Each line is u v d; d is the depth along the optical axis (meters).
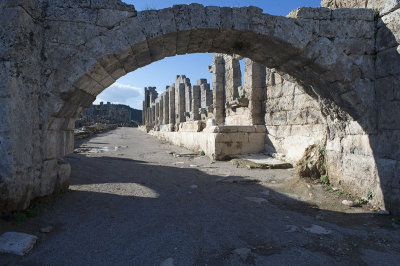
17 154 4.30
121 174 8.23
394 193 4.97
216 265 3.08
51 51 5.03
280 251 3.46
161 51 6.25
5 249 3.21
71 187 6.38
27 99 4.57
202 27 5.43
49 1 5.06
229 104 14.81
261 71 12.53
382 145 5.28
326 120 6.98
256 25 5.56
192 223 4.38
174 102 29.31
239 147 11.96
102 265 3.05
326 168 7.21
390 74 5.18
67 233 3.91
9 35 4.29
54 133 5.41
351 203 5.54
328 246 3.63
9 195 4.15
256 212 5.03
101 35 5.17
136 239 3.74
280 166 9.85
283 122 10.93
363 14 5.67
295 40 5.59
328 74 5.73
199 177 8.26
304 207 5.44
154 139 26.50
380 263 3.21
